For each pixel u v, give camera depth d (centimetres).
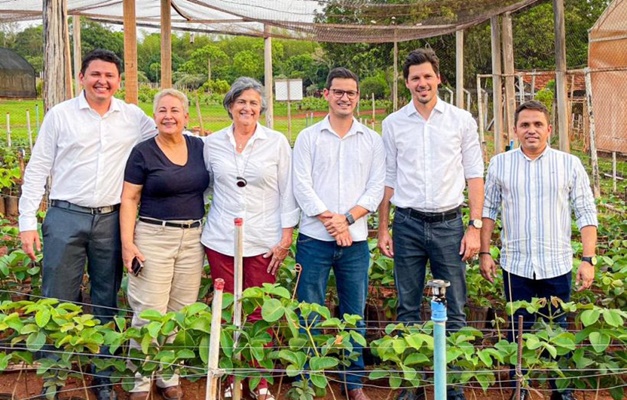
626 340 399
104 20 1339
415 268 445
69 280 425
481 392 465
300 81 2064
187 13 1170
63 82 607
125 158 432
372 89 4734
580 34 2878
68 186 421
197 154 431
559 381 410
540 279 436
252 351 365
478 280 555
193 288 441
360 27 1095
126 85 765
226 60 6969
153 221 420
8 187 1102
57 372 388
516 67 2984
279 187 440
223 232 427
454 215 433
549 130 436
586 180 437
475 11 1020
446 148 425
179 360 380
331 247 431
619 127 1797
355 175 429
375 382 477
